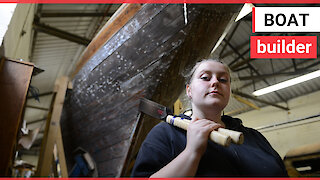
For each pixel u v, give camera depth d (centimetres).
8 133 103
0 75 111
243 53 525
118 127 161
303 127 570
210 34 122
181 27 120
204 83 60
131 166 148
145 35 135
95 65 171
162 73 133
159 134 58
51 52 522
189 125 52
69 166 209
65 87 178
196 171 50
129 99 149
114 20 156
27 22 266
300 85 598
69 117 215
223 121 67
